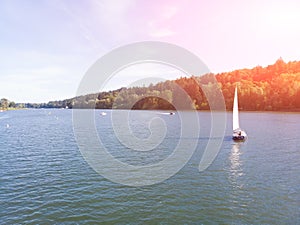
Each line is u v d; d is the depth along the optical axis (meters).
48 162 30.77
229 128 61.59
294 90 116.62
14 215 16.78
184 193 20.52
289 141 44.69
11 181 23.52
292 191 20.77
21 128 75.75
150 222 15.92
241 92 128.88
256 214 16.77
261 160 31.41
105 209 17.70
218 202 18.72
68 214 16.95
